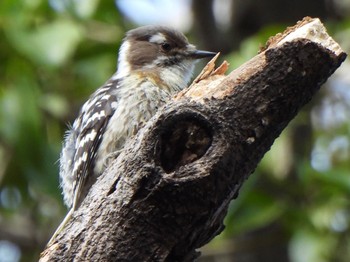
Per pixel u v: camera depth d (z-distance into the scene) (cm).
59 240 704
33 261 1481
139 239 684
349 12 1617
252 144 686
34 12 1315
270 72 686
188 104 686
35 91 1290
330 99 1595
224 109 685
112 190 701
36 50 1265
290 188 1355
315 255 1327
